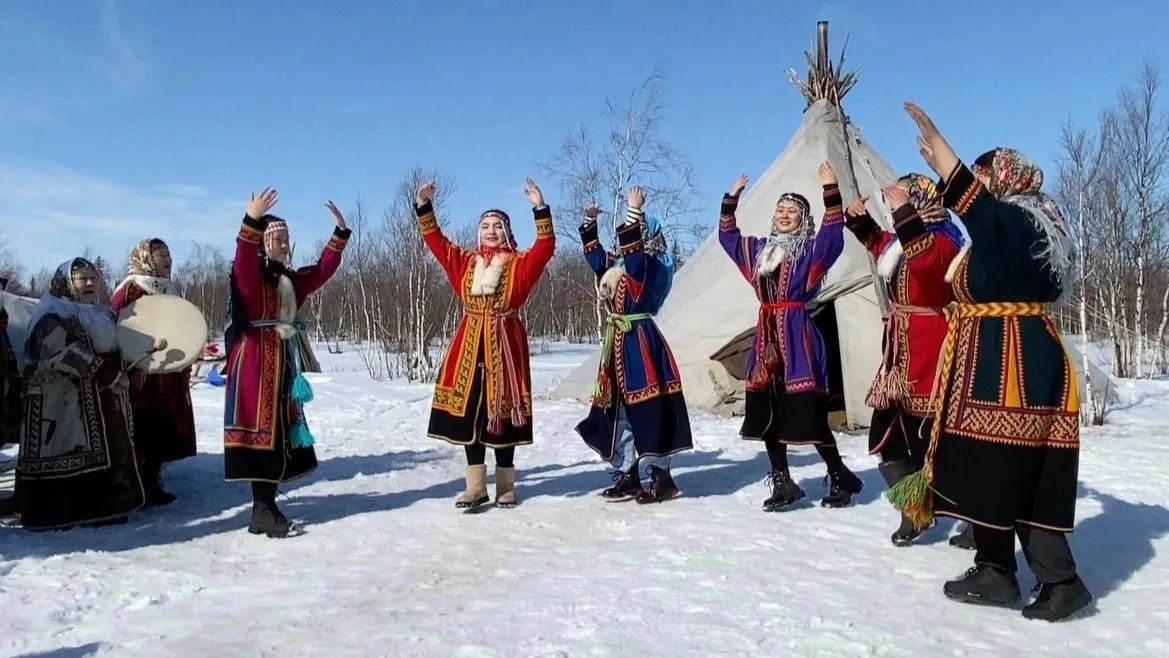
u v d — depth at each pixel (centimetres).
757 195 1124
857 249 954
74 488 523
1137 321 1778
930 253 393
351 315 4175
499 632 342
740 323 1050
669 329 1109
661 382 577
